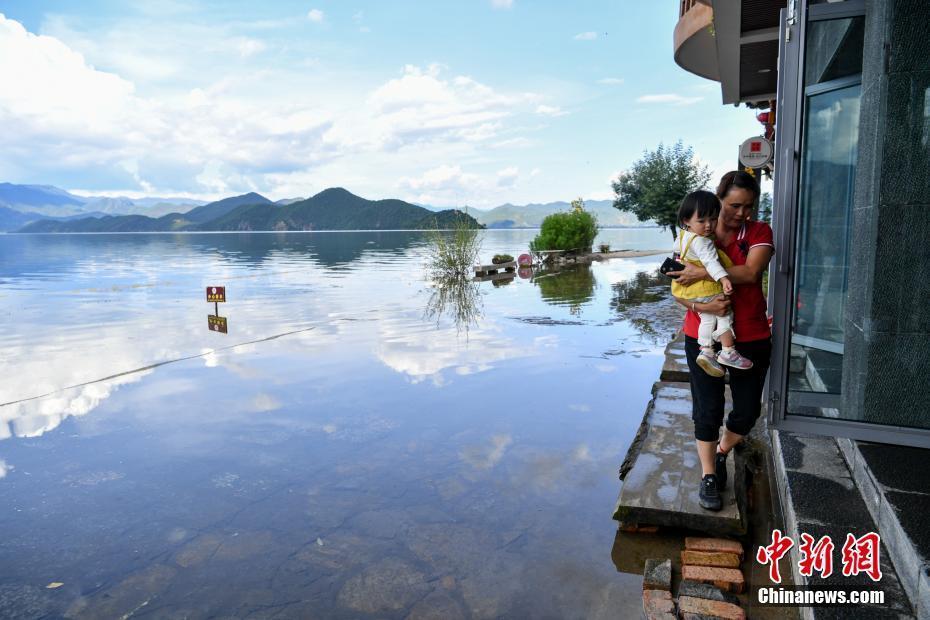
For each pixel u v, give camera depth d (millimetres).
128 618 2463
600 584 2662
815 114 3850
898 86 3014
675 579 2695
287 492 3654
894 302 3098
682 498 3127
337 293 14656
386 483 3766
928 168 2979
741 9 6992
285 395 5758
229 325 10016
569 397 5578
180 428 4848
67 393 5941
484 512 3363
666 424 4324
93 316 11266
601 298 12750
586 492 3602
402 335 8844
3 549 3021
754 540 3031
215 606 2535
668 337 8461
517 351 7617
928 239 3023
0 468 4074
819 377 3846
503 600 2551
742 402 2922
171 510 3436
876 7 3031
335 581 2713
